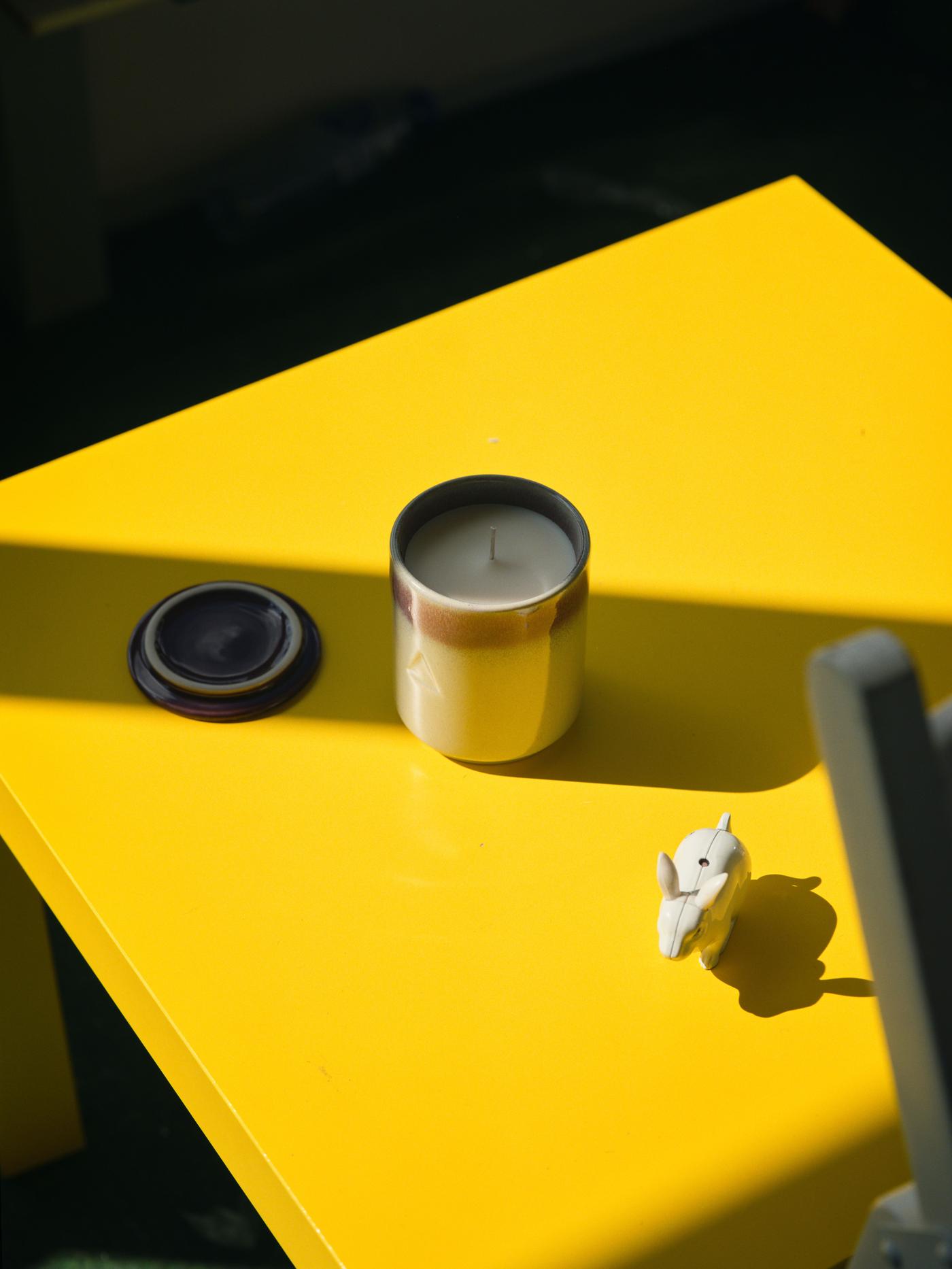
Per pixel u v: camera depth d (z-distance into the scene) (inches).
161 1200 50.9
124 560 38.2
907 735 19.3
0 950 44.4
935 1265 23.0
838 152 101.7
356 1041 31.3
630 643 36.8
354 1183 29.8
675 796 34.5
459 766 35.0
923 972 20.2
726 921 31.8
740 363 42.4
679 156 101.5
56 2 68.1
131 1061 54.0
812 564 38.1
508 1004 31.8
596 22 107.6
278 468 39.9
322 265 91.7
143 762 34.9
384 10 98.0
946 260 93.3
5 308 87.8
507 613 32.3
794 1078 30.9
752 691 36.1
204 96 93.9
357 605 37.4
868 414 41.2
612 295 44.1
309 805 34.3
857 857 20.3
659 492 39.4
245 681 35.6
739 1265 29.3
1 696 35.9
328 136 97.8
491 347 42.8
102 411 81.5
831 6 112.3
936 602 37.5
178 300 89.0
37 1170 51.5
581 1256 29.2
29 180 81.0
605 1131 30.3
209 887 33.2
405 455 40.2
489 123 104.0
